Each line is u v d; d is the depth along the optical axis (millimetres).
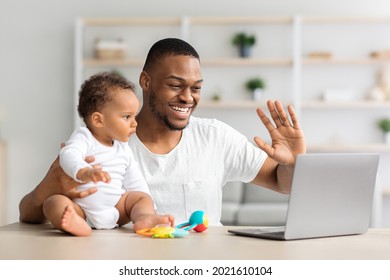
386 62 7223
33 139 7551
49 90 7543
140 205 1916
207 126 2650
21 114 7551
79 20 7152
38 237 1703
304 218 1708
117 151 1958
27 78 7555
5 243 1580
